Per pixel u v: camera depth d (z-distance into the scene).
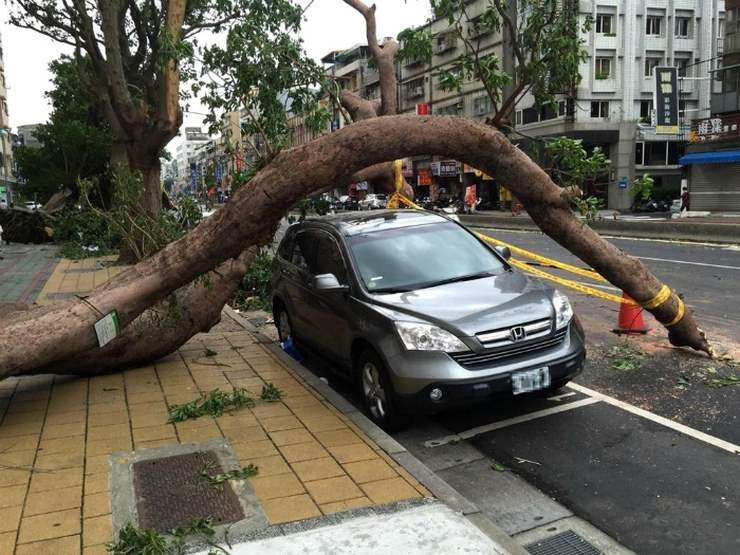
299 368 5.96
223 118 6.54
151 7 17.88
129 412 4.81
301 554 2.88
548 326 4.73
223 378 5.66
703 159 30.33
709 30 41.19
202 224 4.91
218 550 2.91
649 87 40.97
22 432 4.42
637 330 7.37
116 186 8.25
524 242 19.36
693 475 3.93
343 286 5.39
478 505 3.74
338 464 3.83
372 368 4.98
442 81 6.32
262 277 10.30
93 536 3.05
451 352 4.41
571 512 3.61
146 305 4.88
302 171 4.74
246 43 6.23
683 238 18.19
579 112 39.91
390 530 3.07
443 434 4.82
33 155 36.66
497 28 6.21
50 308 4.69
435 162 51.41
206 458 3.94
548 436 4.66
